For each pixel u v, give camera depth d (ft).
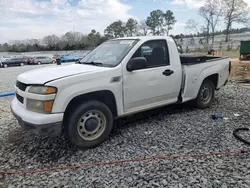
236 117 14.51
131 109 12.28
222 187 7.68
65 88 9.84
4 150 11.37
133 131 12.69
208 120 14.05
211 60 16.43
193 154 9.95
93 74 10.61
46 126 9.52
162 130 12.71
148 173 8.70
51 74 10.55
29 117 9.71
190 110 16.11
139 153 10.27
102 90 10.90
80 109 10.41
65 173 9.07
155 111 15.99
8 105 20.57
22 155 10.75
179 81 14.06
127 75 11.67
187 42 142.00
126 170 9.00
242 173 8.43
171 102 14.11
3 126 14.62
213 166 8.97
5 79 44.96
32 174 9.18
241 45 51.52
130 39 13.19
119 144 11.23
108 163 9.58
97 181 8.41
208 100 16.62
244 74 33.76
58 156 10.46
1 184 8.64
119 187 7.97
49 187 8.25
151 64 12.82
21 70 70.03
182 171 8.71
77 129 10.51
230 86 25.08
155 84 12.83
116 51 12.59
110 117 11.45
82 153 10.58
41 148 11.32
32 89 9.87
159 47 13.20
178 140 11.39
